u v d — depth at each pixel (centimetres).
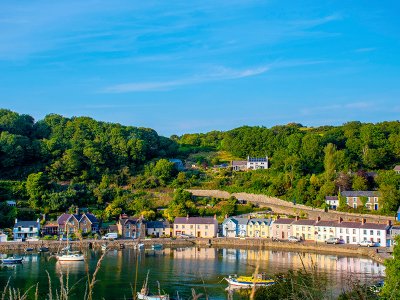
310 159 16288
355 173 14662
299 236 12825
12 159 17075
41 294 6581
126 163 18400
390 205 12706
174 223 13888
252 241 12562
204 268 8900
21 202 14500
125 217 14025
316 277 1586
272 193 14825
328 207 13600
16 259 9488
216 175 17575
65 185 16288
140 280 7719
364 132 16925
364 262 9538
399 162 16162
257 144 19812
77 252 10394
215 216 13838
